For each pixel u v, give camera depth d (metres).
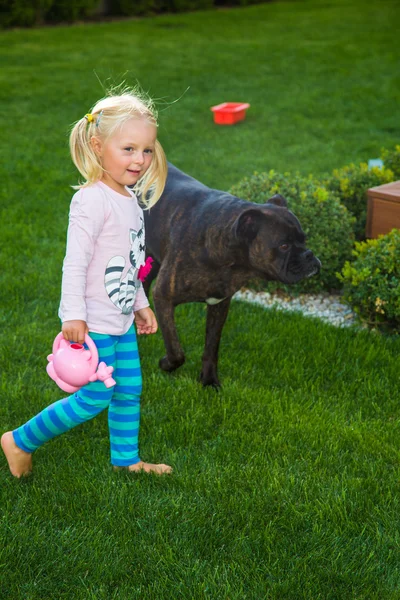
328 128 10.62
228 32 19.19
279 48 16.78
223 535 2.95
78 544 2.86
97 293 2.94
